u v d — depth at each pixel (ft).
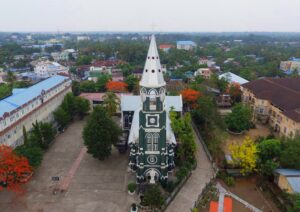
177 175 219.00
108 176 230.89
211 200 203.72
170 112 274.16
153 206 189.57
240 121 313.94
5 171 186.60
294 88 398.83
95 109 248.52
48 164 248.32
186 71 635.66
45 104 308.60
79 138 303.07
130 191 205.87
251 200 204.85
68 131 321.11
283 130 310.65
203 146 284.00
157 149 213.66
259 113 357.41
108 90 433.48
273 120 338.54
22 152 215.51
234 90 424.05
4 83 500.74
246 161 223.10
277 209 194.80
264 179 228.22
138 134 223.71
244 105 338.75
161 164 213.25
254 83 402.52
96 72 590.96
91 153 244.01
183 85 479.00
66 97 342.85
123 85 449.06
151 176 219.61
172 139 233.55
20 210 187.83
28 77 586.04
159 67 201.57
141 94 203.92
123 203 197.16
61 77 389.80
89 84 449.89
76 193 207.72
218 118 306.76
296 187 193.88
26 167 197.26
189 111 352.90
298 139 231.91
